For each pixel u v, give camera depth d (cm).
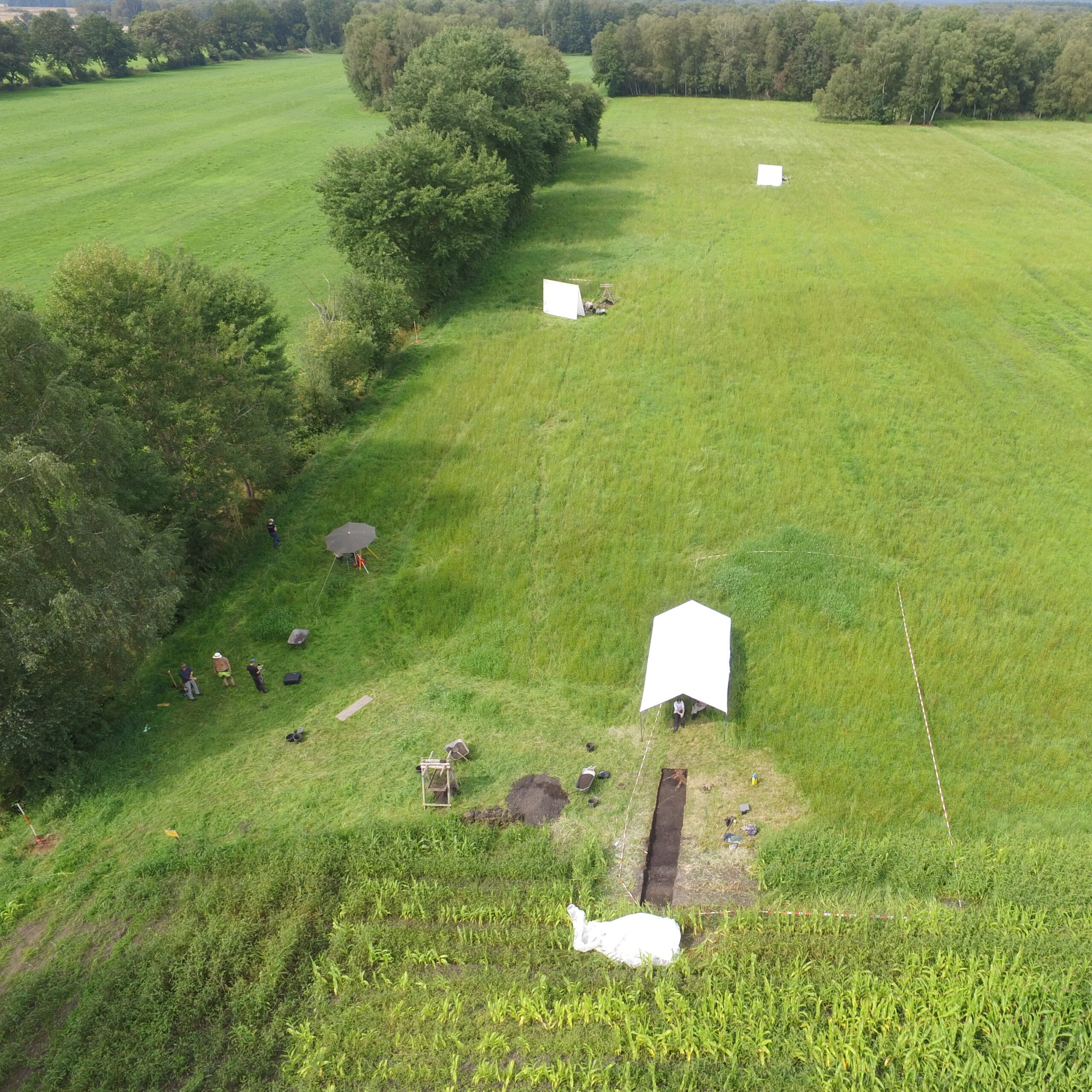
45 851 2217
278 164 9775
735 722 2539
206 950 1920
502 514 3606
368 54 12275
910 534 3325
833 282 5925
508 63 7594
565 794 2333
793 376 4625
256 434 3491
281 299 6006
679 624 2738
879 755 2397
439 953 1922
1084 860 2050
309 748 2528
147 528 2877
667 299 5725
